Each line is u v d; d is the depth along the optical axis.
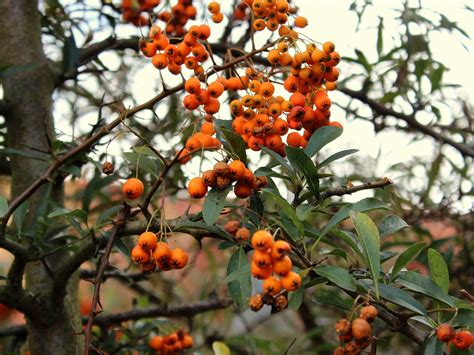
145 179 0.45
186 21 0.39
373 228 0.24
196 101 0.27
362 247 0.24
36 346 0.36
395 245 0.43
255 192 0.27
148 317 0.46
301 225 0.24
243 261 0.25
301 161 0.26
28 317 0.35
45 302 0.35
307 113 0.27
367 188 0.26
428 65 0.48
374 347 0.25
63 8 0.46
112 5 0.45
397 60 0.48
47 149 0.41
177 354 0.43
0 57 0.43
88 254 0.31
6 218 0.30
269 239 0.21
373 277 0.23
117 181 0.45
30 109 0.42
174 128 0.47
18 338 0.43
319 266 0.24
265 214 0.28
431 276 0.26
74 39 0.42
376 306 0.26
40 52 0.43
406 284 0.25
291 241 0.26
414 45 0.46
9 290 0.33
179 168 0.45
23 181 0.41
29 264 0.39
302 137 0.28
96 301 0.27
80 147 0.30
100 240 0.30
